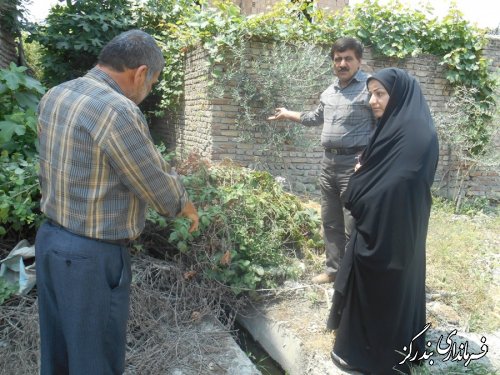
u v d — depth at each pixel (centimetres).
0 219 326
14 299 303
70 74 845
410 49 645
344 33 633
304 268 382
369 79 247
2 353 272
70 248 180
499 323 317
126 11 850
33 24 781
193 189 387
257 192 421
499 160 646
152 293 317
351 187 248
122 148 173
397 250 234
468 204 659
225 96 618
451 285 362
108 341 190
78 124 173
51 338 196
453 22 658
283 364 306
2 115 422
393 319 245
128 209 187
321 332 304
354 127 314
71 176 177
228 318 332
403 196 231
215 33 611
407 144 233
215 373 272
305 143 633
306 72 608
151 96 891
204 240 356
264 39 613
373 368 254
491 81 674
